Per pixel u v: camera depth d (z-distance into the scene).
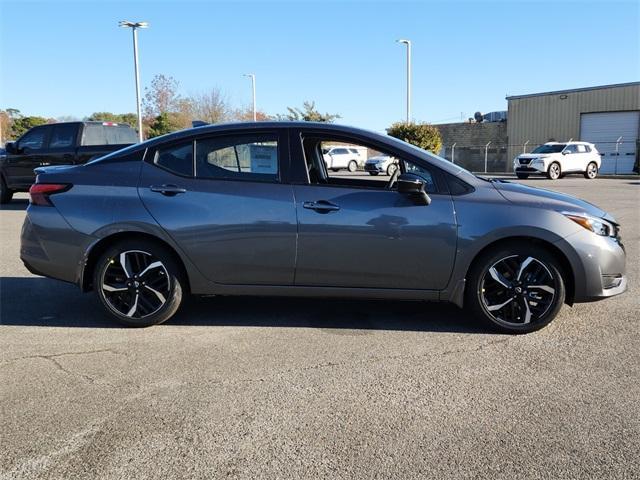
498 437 3.02
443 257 4.44
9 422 3.20
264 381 3.72
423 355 4.15
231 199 4.55
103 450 2.91
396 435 3.04
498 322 4.54
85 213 4.63
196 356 4.16
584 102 36.22
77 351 4.26
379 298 4.58
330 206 4.46
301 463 2.79
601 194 17.38
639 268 6.94
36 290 6.09
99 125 13.65
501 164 40.25
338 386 3.64
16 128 59.59
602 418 3.21
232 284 4.63
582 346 4.30
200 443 2.97
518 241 4.46
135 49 29.94
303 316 5.08
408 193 4.41
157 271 4.69
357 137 4.66
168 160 4.72
